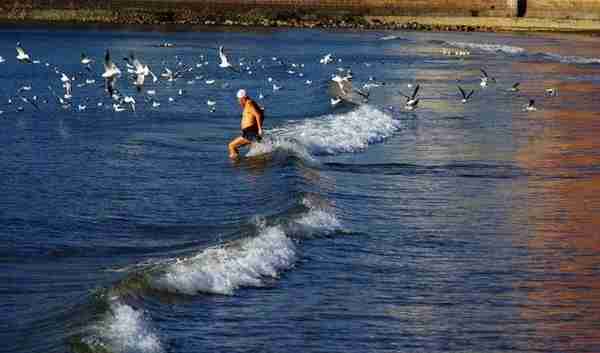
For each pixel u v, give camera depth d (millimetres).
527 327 25859
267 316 25781
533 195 44812
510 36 193875
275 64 128750
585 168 52688
